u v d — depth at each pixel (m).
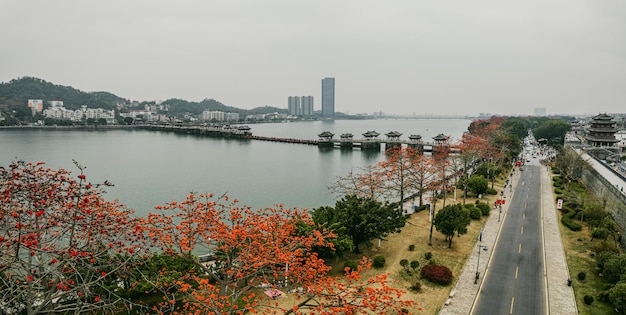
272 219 36.94
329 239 49.81
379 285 48.78
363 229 57.69
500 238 68.00
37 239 25.39
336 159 175.50
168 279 36.31
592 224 69.50
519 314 44.12
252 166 153.50
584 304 46.22
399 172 94.56
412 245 61.94
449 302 46.19
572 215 79.50
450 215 62.22
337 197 100.06
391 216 60.62
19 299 27.14
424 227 72.50
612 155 149.75
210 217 33.03
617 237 65.12
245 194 108.25
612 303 43.88
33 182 27.42
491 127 172.50
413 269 54.00
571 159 114.25
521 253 61.31
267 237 33.59
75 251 24.48
